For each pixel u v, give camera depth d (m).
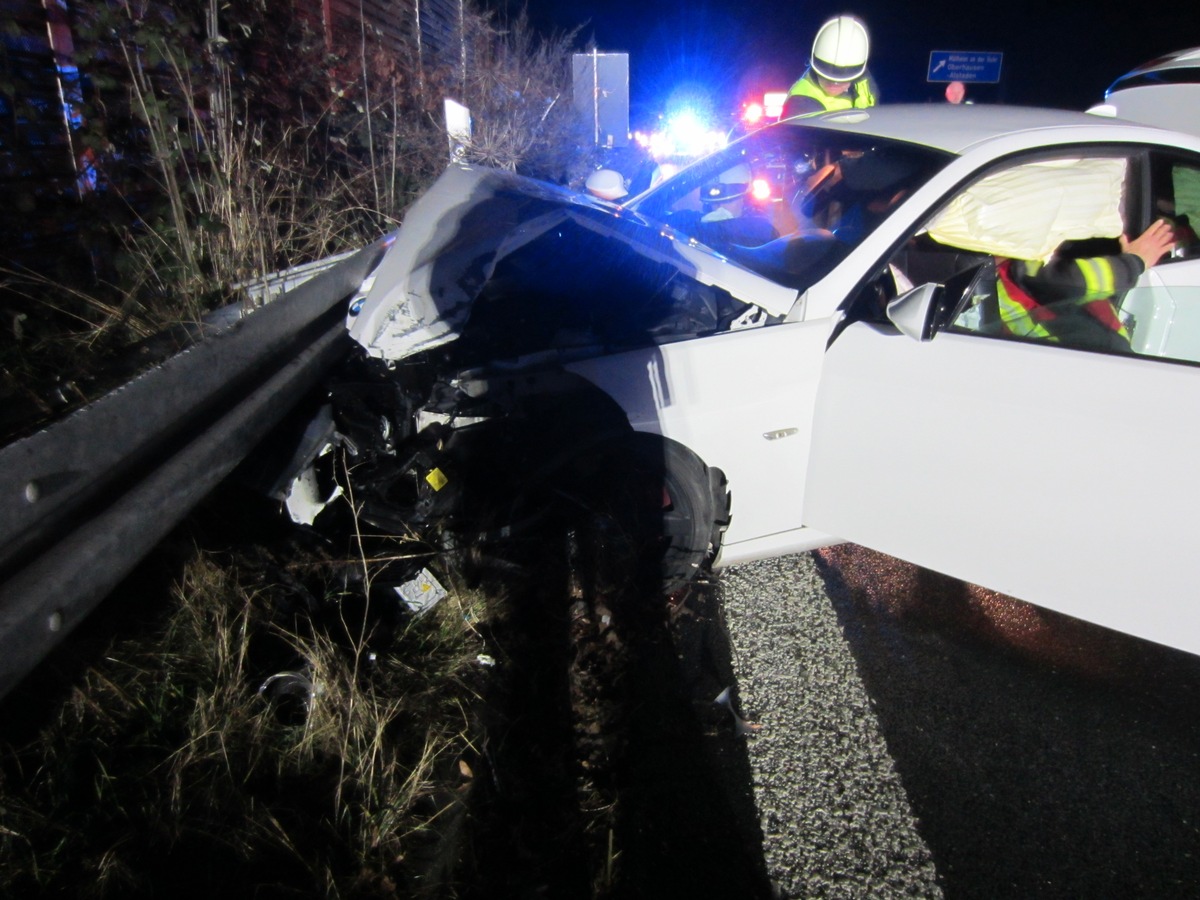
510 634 2.81
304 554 2.67
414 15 9.69
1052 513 2.63
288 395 2.66
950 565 2.83
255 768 2.05
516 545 3.01
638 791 2.37
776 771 2.47
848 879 2.15
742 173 3.87
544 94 11.11
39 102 3.85
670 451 2.91
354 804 2.07
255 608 2.42
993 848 2.25
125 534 1.84
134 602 2.33
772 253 3.38
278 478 2.62
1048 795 2.43
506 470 2.95
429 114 7.65
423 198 3.45
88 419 1.75
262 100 5.40
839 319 2.99
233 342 2.36
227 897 1.81
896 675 2.89
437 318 2.86
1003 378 2.65
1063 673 2.95
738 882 2.12
